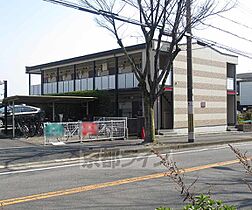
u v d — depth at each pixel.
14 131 22.02
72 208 6.37
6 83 23.36
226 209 3.62
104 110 25.67
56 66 32.41
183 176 9.23
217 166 11.18
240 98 49.59
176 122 25.66
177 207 6.40
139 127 22.20
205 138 21.94
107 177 9.36
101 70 31.05
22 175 9.84
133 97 28.20
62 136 18.83
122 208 6.35
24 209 6.31
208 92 28.94
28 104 28.14
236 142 20.64
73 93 27.78
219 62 30.25
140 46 25.09
